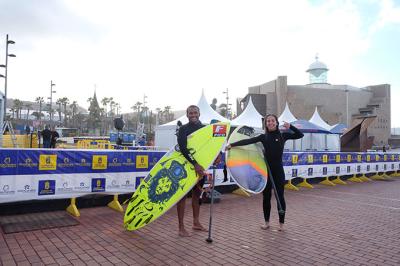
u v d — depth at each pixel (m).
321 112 63.72
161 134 19.30
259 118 19.77
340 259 4.05
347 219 6.14
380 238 4.96
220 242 4.61
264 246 4.48
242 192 8.52
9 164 5.59
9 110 91.19
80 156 6.23
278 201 5.26
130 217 4.89
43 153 5.88
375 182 12.27
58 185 6.01
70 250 4.14
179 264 3.78
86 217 5.83
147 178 5.08
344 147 17.55
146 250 4.21
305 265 3.84
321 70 77.81
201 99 18.38
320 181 11.62
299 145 22.31
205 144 4.88
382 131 67.94
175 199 4.65
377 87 71.56
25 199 5.73
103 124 88.81
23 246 4.24
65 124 90.12
